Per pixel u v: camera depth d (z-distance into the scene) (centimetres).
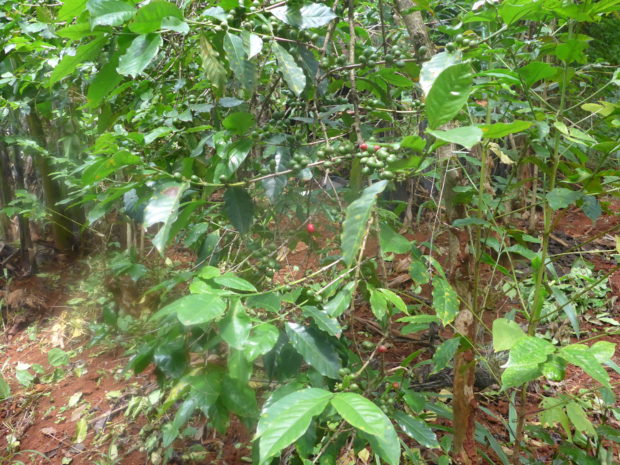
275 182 150
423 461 197
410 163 116
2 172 458
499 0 147
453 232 185
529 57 182
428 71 125
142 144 153
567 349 115
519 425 177
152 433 260
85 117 291
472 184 189
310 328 130
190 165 154
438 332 287
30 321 403
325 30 184
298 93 136
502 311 317
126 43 135
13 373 341
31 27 254
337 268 181
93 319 378
